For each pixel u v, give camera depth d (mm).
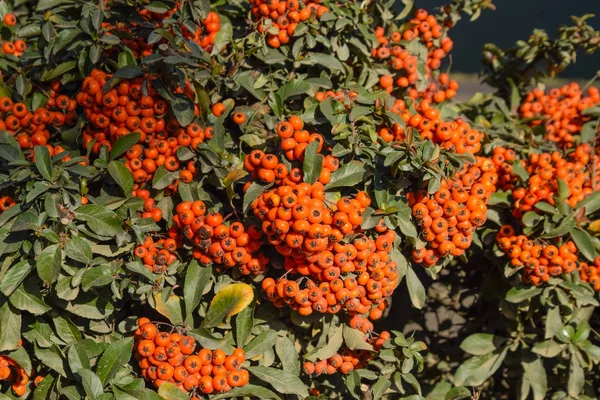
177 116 615
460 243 629
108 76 636
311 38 659
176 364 604
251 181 620
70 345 617
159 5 635
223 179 621
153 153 623
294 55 660
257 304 646
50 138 659
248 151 649
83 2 654
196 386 607
